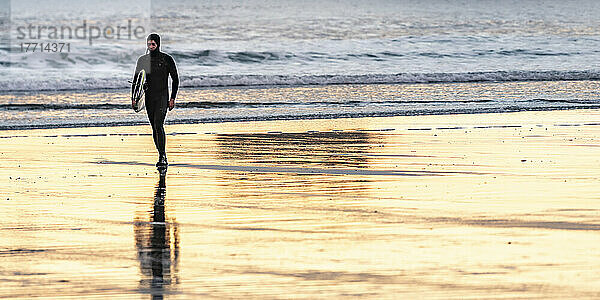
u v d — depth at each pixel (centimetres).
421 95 7831
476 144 4634
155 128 3859
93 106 6838
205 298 1845
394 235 2455
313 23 18200
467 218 2698
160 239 2412
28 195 3147
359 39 14888
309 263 2136
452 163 3966
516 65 12169
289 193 3194
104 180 3509
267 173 3700
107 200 3047
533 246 2308
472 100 7331
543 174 3641
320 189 3281
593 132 5150
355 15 19888
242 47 13600
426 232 2489
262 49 13262
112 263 2139
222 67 11719
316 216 2739
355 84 9144
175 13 19750
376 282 1961
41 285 1942
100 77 10625
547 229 2531
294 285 1942
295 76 9550
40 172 3719
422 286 1927
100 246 2325
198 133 5138
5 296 1853
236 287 1927
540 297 1839
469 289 1902
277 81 9312
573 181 3459
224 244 2344
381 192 3206
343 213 2789
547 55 13325
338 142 4728
